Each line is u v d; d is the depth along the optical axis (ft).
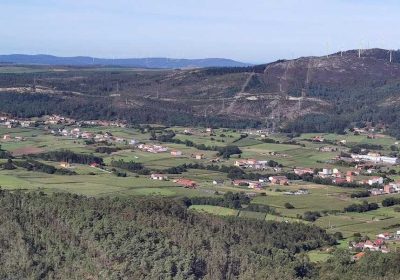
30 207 492.13
